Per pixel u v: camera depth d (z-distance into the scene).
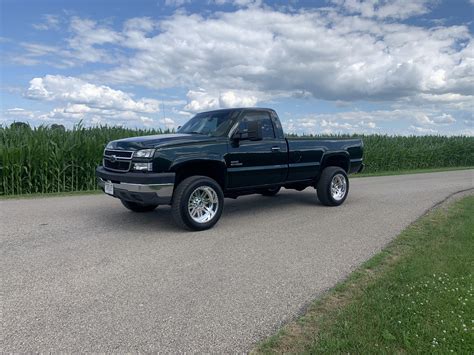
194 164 6.35
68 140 11.63
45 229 6.25
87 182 11.87
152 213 7.70
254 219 7.32
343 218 7.44
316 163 8.33
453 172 20.17
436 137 27.39
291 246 5.49
